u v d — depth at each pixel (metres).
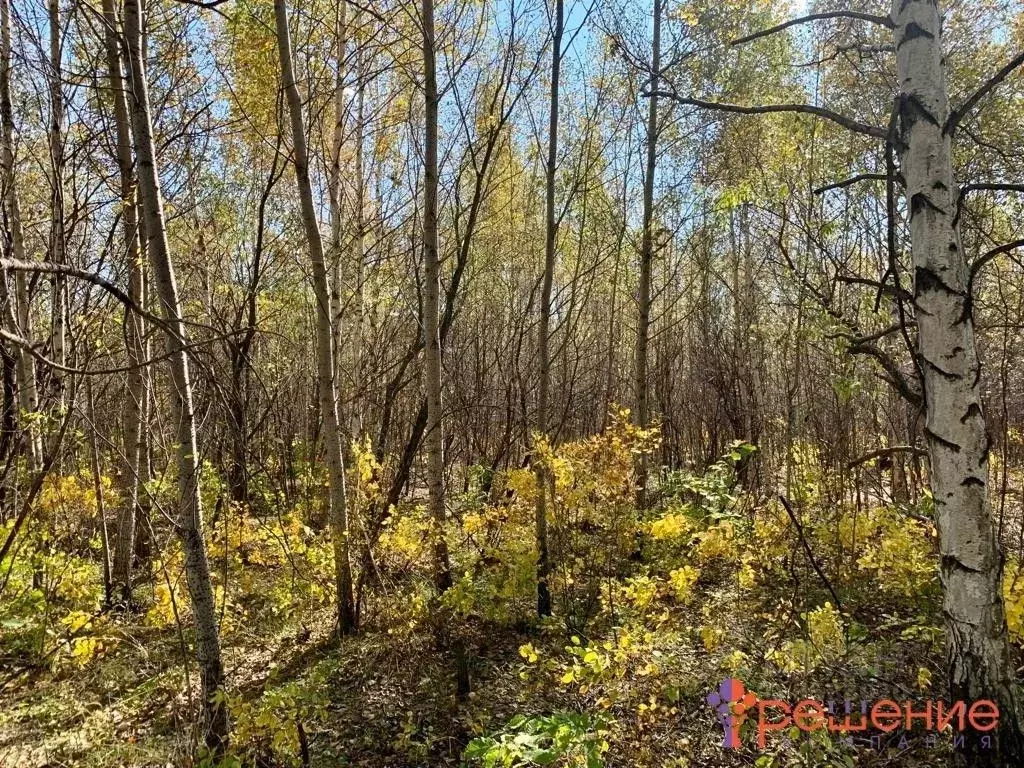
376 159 9.11
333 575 6.02
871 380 5.58
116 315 4.66
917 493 7.39
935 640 3.96
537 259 12.79
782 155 6.78
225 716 3.48
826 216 7.18
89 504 6.24
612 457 5.52
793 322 7.71
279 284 8.13
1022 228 5.50
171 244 7.54
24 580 5.02
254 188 8.84
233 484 7.66
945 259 2.38
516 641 5.64
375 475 6.84
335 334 7.81
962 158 5.55
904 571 4.94
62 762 3.69
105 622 5.28
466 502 8.70
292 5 6.35
